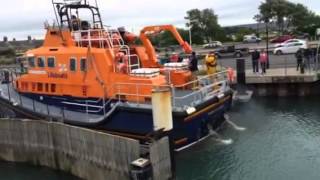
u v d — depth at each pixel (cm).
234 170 1030
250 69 2234
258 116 1541
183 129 1048
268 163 1062
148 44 1312
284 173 1002
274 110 1644
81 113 1167
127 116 1056
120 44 1240
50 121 1124
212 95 1172
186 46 1288
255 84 1925
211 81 1296
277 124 1417
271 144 1200
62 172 1104
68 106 1202
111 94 1117
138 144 893
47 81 1234
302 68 1894
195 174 1017
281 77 1867
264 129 1352
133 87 1089
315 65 1958
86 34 1225
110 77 1116
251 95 1850
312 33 5566
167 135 946
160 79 1106
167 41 5003
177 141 1070
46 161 1135
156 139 925
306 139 1240
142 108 1022
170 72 1248
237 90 1795
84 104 1161
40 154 1143
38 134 1134
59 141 1089
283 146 1183
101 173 993
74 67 1167
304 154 1117
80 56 1150
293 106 1703
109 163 966
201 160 1091
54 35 1241
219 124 1280
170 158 966
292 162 1067
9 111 1270
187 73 1284
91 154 1008
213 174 1012
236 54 3219
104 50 1127
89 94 1147
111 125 1085
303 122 1434
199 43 6375
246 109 1673
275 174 999
